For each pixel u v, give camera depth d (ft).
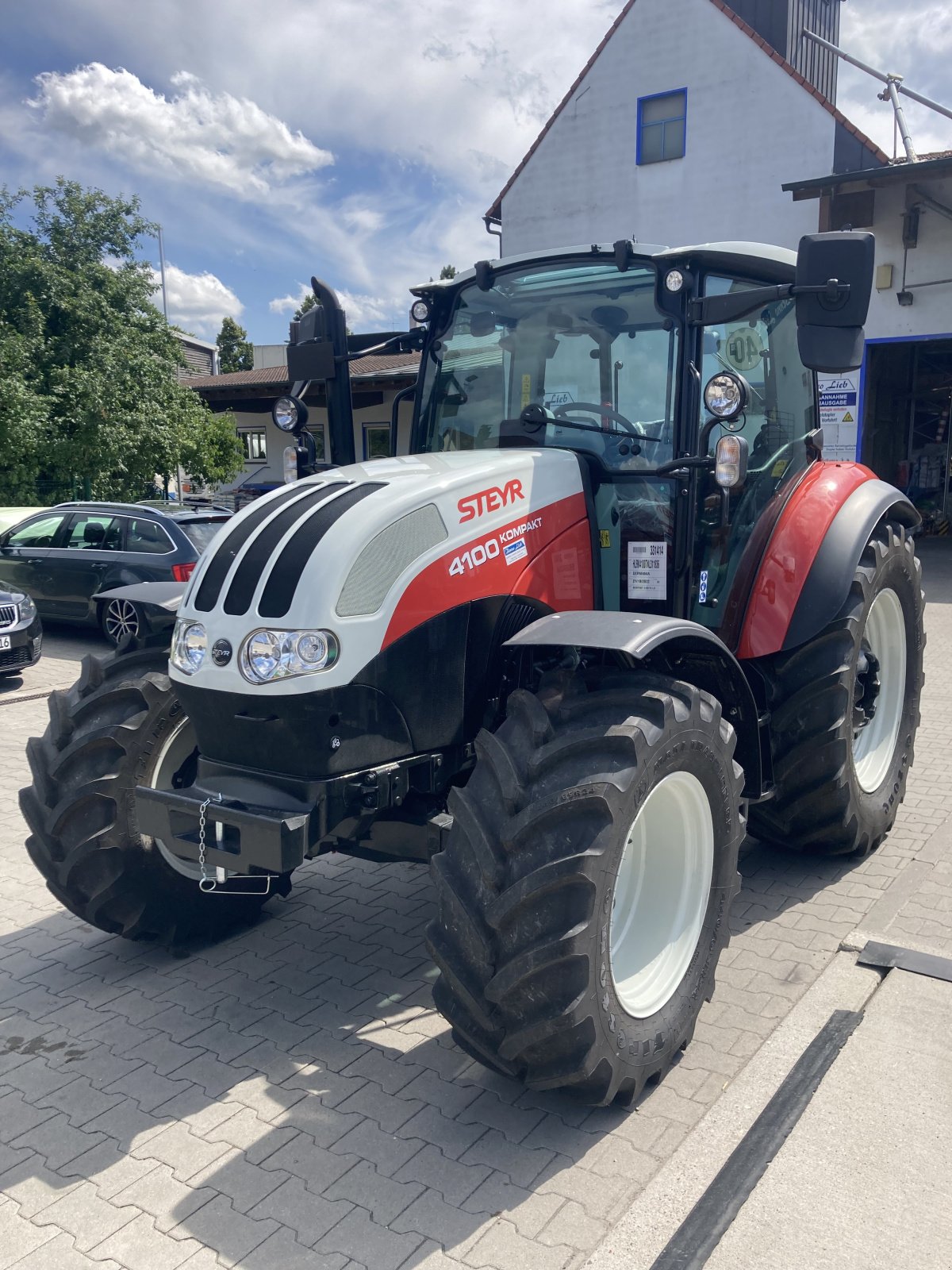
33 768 11.45
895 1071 9.05
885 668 14.96
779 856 14.37
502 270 12.05
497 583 9.87
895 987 10.43
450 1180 7.91
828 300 9.68
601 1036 7.95
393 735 9.21
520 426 11.84
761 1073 9.08
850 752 12.79
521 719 8.62
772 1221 7.30
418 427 12.86
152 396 59.41
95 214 60.39
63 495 55.88
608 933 8.03
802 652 12.51
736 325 11.80
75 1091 9.27
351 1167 8.11
